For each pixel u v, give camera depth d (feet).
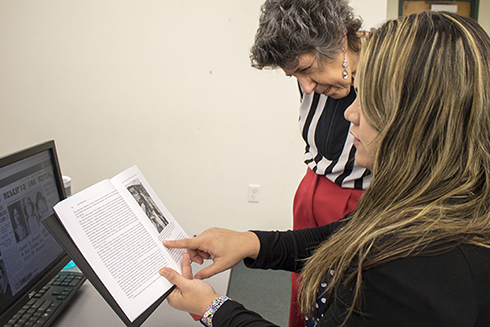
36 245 2.58
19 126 6.98
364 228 1.49
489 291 1.20
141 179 2.47
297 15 2.42
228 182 7.08
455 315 1.15
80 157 7.10
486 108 1.24
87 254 1.86
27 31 6.43
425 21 1.37
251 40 6.23
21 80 6.71
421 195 1.37
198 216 7.36
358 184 3.30
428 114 1.31
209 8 6.14
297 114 6.54
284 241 2.63
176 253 2.32
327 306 1.76
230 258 2.41
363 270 1.35
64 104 6.81
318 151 3.68
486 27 8.08
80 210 1.94
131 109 6.77
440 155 1.33
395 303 1.24
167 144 6.94
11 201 2.37
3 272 2.22
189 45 6.36
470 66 1.24
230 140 6.82
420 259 1.23
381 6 5.74
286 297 6.29
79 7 6.28
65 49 6.51
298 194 3.99
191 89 6.59
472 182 1.29
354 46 2.74
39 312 2.46
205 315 1.95
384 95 1.41
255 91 6.49
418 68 1.30
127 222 2.14
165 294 2.06
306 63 2.64
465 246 1.22
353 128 1.74
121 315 1.85
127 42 6.42
